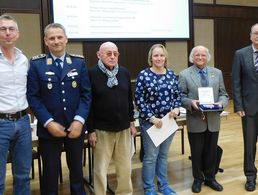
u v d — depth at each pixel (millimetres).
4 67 2182
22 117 2291
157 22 5895
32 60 2389
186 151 4465
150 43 6289
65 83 2391
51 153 2436
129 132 2766
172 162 4012
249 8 8555
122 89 2631
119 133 2699
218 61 8180
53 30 2357
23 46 5297
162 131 2797
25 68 2299
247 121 3014
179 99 2895
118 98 2600
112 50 2559
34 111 2340
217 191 3082
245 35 8570
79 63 2475
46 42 2398
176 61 6523
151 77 2783
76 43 5586
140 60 6238
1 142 2215
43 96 2371
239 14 8383
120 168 2779
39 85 2365
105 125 2602
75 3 5199
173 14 6023
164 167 3002
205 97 2893
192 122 2963
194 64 3010
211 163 3109
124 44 6051
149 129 2779
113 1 5473
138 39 5758
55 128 2322
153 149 2850
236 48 8461
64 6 5133
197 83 2943
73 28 5219
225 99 2961
